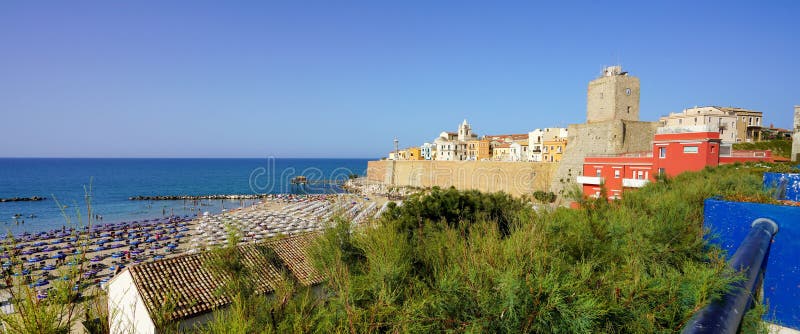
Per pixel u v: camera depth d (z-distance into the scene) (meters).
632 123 55.09
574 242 7.69
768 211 6.41
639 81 56.09
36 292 4.32
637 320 4.76
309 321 6.00
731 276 4.41
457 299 5.21
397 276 6.84
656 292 4.93
